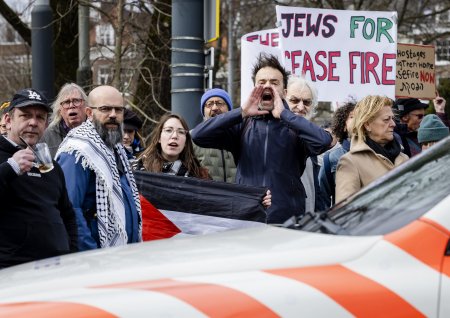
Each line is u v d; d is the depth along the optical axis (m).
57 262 3.81
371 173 6.05
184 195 6.71
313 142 6.19
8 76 38.75
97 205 5.74
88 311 3.11
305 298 3.18
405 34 29.62
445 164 3.82
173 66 9.77
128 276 3.35
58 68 18.42
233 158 7.11
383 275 3.25
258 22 31.16
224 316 3.12
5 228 5.24
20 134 5.39
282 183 6.43
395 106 9.23
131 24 14.14
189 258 3.48
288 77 7.40
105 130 5.97
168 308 3.12
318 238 3.59
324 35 9.11
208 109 8.42
